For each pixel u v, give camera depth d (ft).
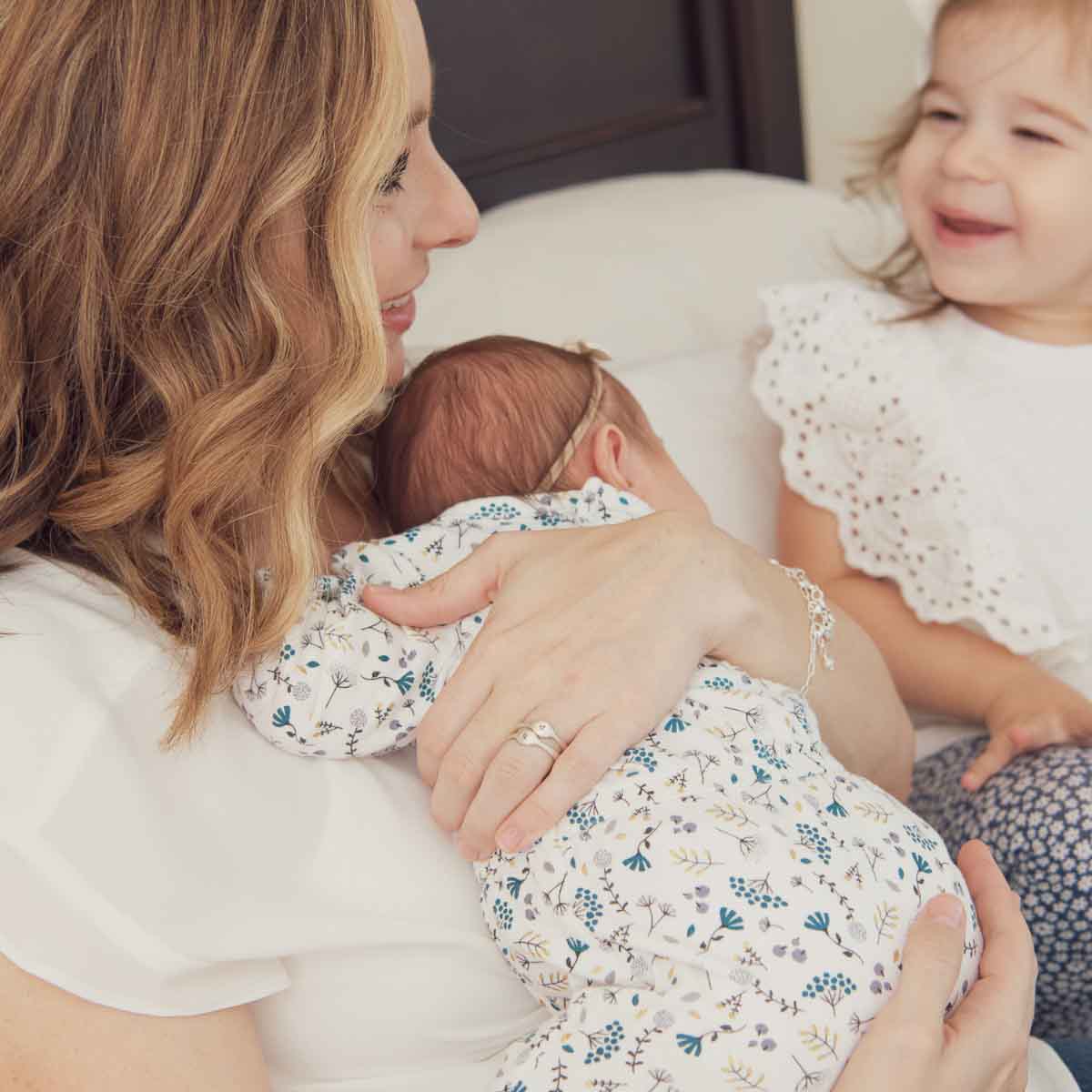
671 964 2.66
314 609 2.85
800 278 6.11
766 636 3.20
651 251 5.94
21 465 2.76
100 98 2.59
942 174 4.90
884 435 4.91
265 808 2.64
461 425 3.67
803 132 8.13
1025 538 4.81
